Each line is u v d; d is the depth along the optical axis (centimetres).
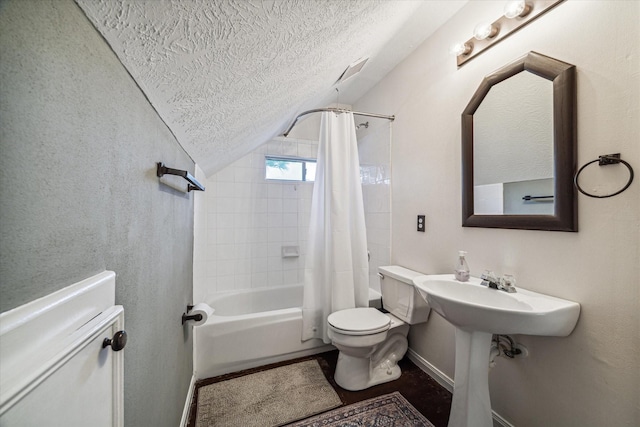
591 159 93
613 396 87
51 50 32
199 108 85
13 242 27
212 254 250
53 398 31
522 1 111
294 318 189
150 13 40
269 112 133
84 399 38
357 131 271
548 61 105
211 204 250
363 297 197
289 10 56
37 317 29
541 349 108
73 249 37
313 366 181
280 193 275
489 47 132
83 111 39
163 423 87
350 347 150
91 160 42
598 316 91
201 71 63
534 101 112
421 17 156
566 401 100
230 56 61
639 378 81
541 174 109
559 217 101
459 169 151
